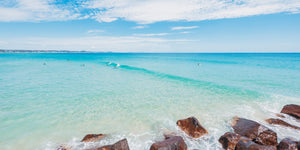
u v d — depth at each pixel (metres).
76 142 6.43
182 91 14.84
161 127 7.74
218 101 11.96
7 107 10.12
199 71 29.38
